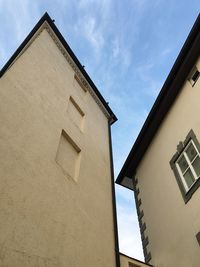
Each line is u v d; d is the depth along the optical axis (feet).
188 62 36.06
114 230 26.94
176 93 38.68
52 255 16.79
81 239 20.76
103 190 29.68
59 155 25.09
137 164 45.80
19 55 25.90
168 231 32.42
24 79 24.39
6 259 13.55
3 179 16.16
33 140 21.06
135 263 28.30
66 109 31.01
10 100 20.61
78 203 23.22
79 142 30.14
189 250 27.96
